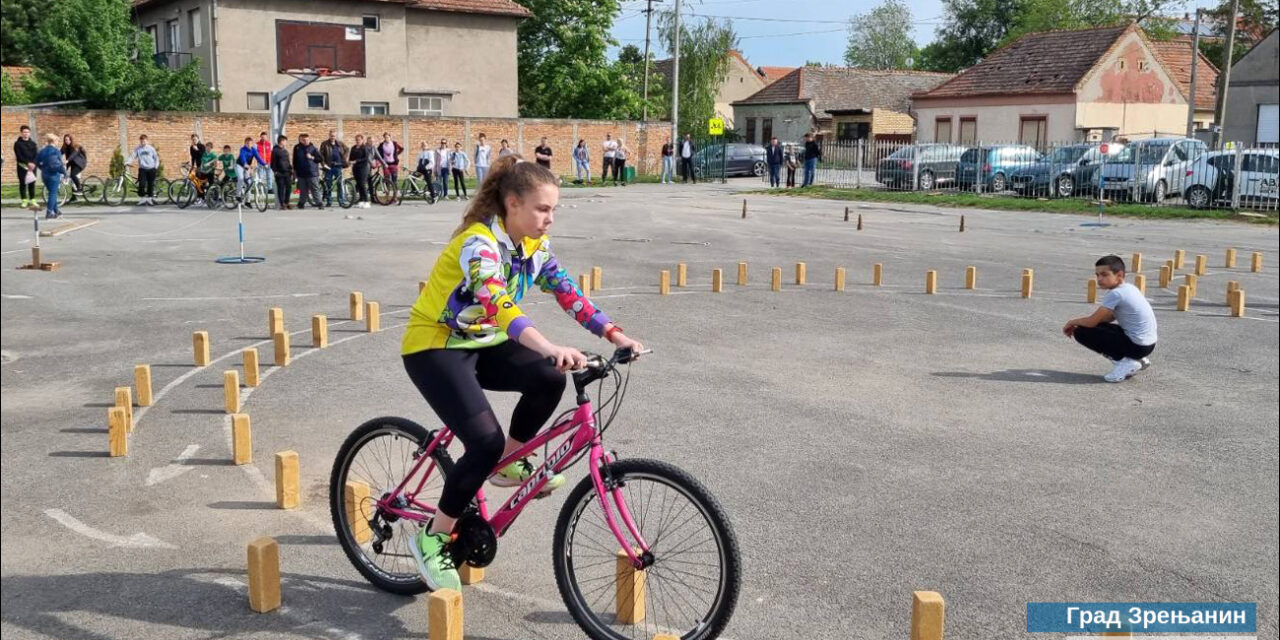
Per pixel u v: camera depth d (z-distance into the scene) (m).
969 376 8.86
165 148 34.62
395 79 40.75
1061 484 6.11
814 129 65.06
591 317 4.05
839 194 33.62
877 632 4.26
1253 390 8.48
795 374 8.84
